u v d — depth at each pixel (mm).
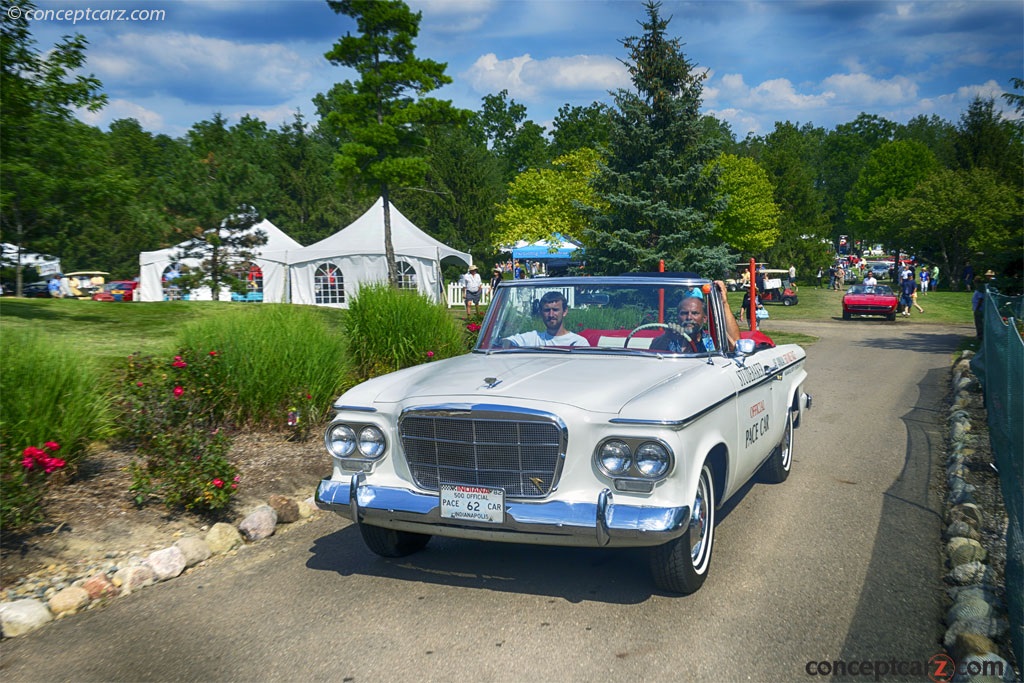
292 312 9562
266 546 5609
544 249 37344
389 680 3668
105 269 48688
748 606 4414
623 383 4648
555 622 4258
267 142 54688
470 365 5320
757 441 5828
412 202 51500
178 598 4676
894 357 18141
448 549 5492
